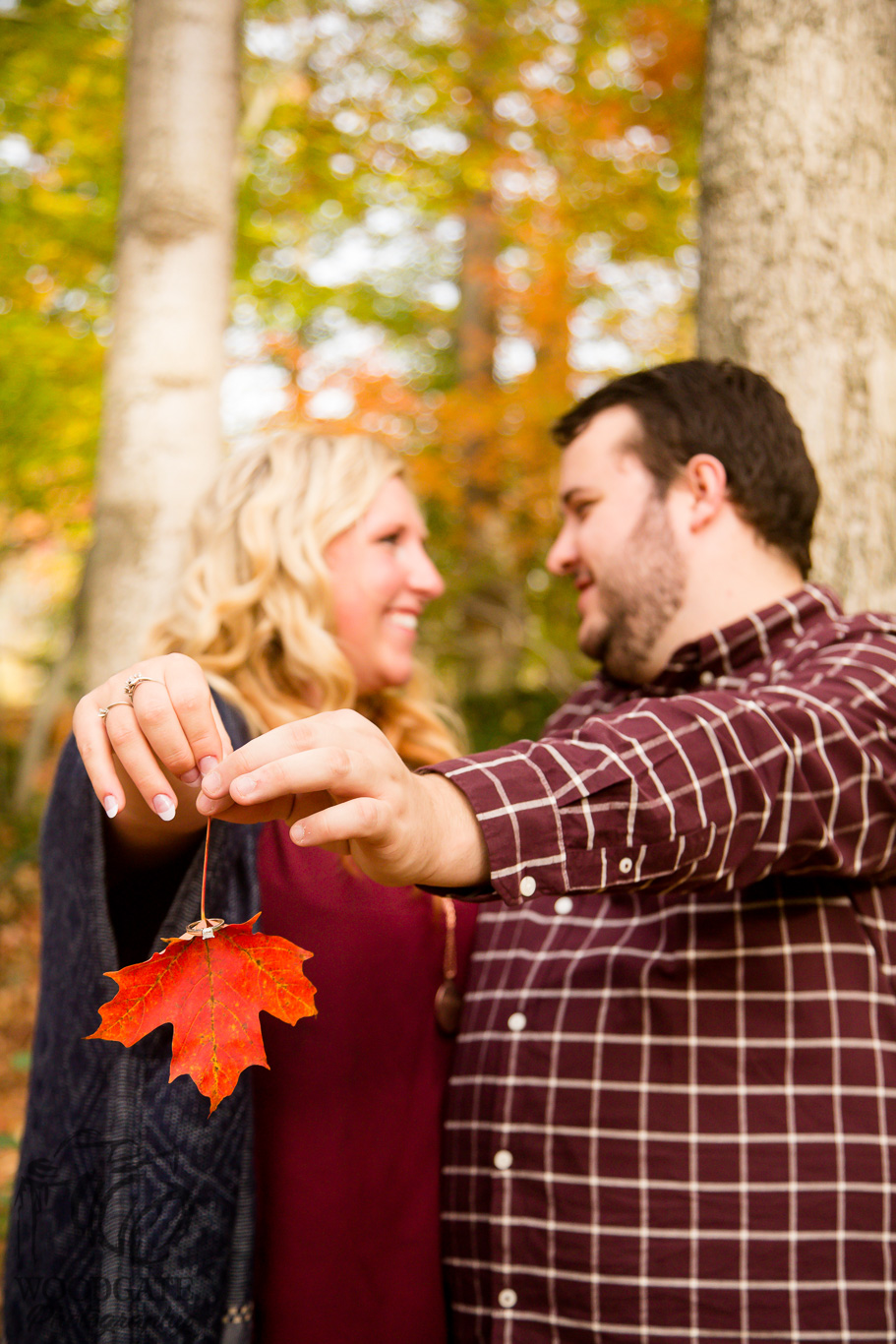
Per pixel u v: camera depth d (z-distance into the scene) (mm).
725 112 1771
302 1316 1114
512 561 7125
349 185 6504
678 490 1376
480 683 7824
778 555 1384
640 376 1450
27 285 6035
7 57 5195
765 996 1109
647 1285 1062
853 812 984
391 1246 1171
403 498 1593
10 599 10500
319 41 5859
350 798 666
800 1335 1041
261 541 1419
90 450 6895
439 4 6027
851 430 1667
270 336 6285
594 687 1646
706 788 868
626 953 1158
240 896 1061
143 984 649
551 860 790
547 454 6352
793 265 1689
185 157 2799
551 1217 1111
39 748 7453
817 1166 1066
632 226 6406
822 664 1149
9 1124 3764
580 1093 1123
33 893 5684
